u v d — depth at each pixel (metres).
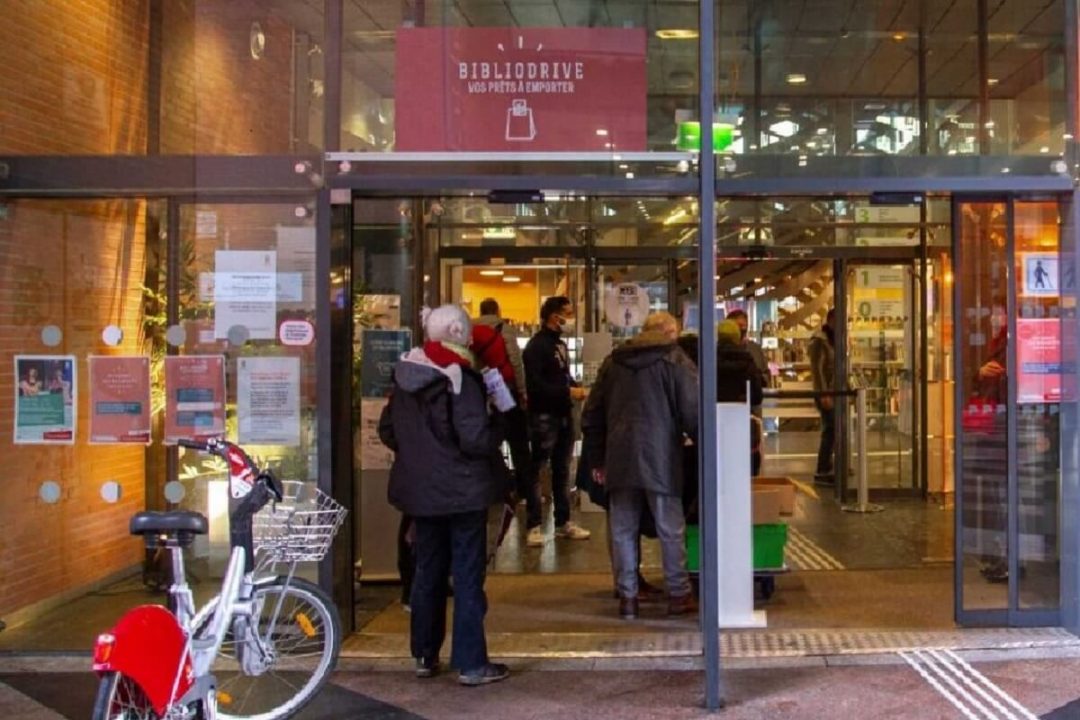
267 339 5.77
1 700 4.95
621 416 6.05
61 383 5.95
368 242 7.00
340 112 5.73
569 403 8.22
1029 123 5.82
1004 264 5.82
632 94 5.60
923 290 9.84
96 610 5.95
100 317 5.91
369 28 5.72
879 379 10.13
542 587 6.91
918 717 4.58
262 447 5.75
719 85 6.20
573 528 8.26
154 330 5.86
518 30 5.64
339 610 5.71
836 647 5.53
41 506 5.98
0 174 5.67
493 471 5.00
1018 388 5.82
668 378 6.00
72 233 5.88
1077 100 5.62
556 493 8.23
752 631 5.84
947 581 6.88
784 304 10.28
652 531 6.38
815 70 6.15
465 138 5.64
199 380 5.83
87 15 6.29
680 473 6.07
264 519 5.05
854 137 6.13
